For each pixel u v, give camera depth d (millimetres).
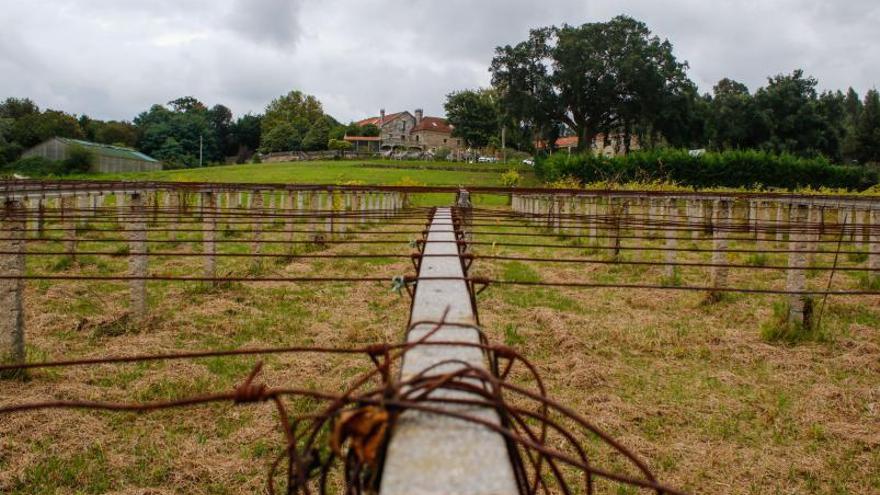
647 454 4223
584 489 3730
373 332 6953
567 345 6484
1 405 4719
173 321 7289
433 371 1456
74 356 6070
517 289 9727
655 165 33281
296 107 113562
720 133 55719
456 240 3508
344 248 14688
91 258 12422
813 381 5707
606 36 52062
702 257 13828
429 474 1040
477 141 83438
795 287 7238
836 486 3875
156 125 92188
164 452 4129
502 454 1110
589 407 4945
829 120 59875
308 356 6039
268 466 3971
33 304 8188
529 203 24969
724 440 4492
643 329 7277
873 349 6480
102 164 60969
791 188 33625
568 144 94062
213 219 9469
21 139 65500
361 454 1175
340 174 50812
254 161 90375
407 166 60688
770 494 3777
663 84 50562
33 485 3742
